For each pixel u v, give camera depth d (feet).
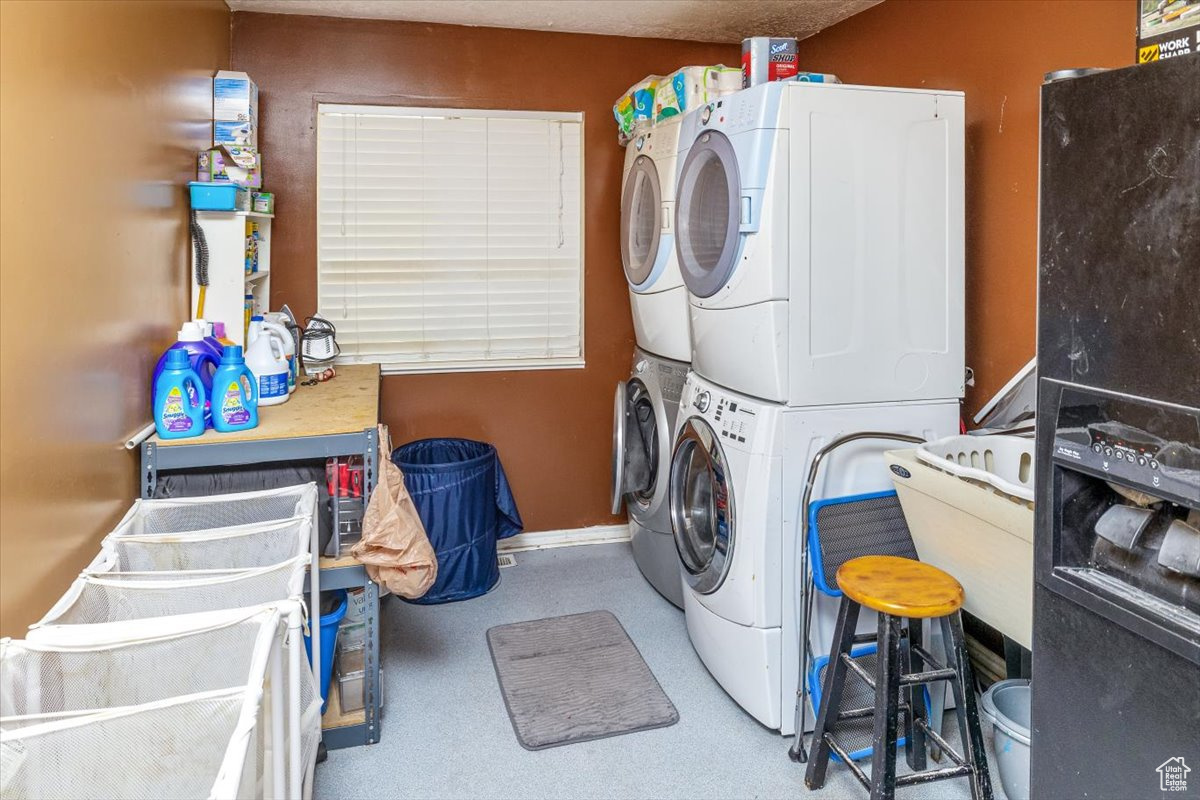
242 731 3.03
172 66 7.53
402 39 10.97
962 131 7.27
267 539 5.48
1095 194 3.82
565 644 9.26
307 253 10.98
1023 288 7.84
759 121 6.79
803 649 6.97
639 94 10.44
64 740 3.13
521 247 11.78
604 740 7.39
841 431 7.16
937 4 8.92
